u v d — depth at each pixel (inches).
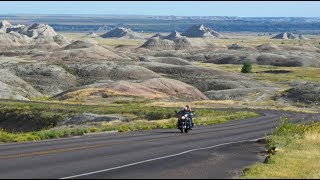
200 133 1502.2
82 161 792.3
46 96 4992.6
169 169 730.2
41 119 2824.8
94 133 1496.1
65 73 5807.1
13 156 839.1
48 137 1348.4
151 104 3695.9
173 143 1146.7
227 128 1760.6
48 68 5831.7
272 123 2079.2
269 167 779.4
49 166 726.5
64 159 812.6
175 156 890.1
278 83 6220.5
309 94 4379.9
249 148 1096.2
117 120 2436.0
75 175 645.3
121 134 1425.9
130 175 658.8
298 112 3243.1
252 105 3841.0
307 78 6811.0
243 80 6181.1
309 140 1238.9
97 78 5876.0
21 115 2952.8
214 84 5856.3
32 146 1027.3
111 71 6107.3
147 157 864.3
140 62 7126.0
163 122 2022.6
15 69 5772.6
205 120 2144.4
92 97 4276.6
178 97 4763.8
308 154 996.6
